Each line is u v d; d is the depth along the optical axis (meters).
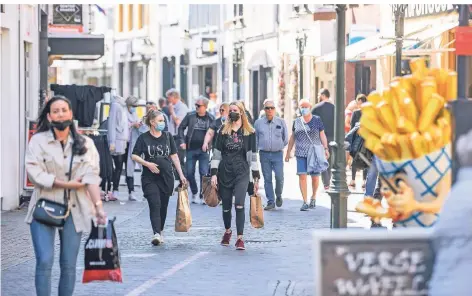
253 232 39.16
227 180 34.81
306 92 98.69
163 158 35.50
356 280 13.33
